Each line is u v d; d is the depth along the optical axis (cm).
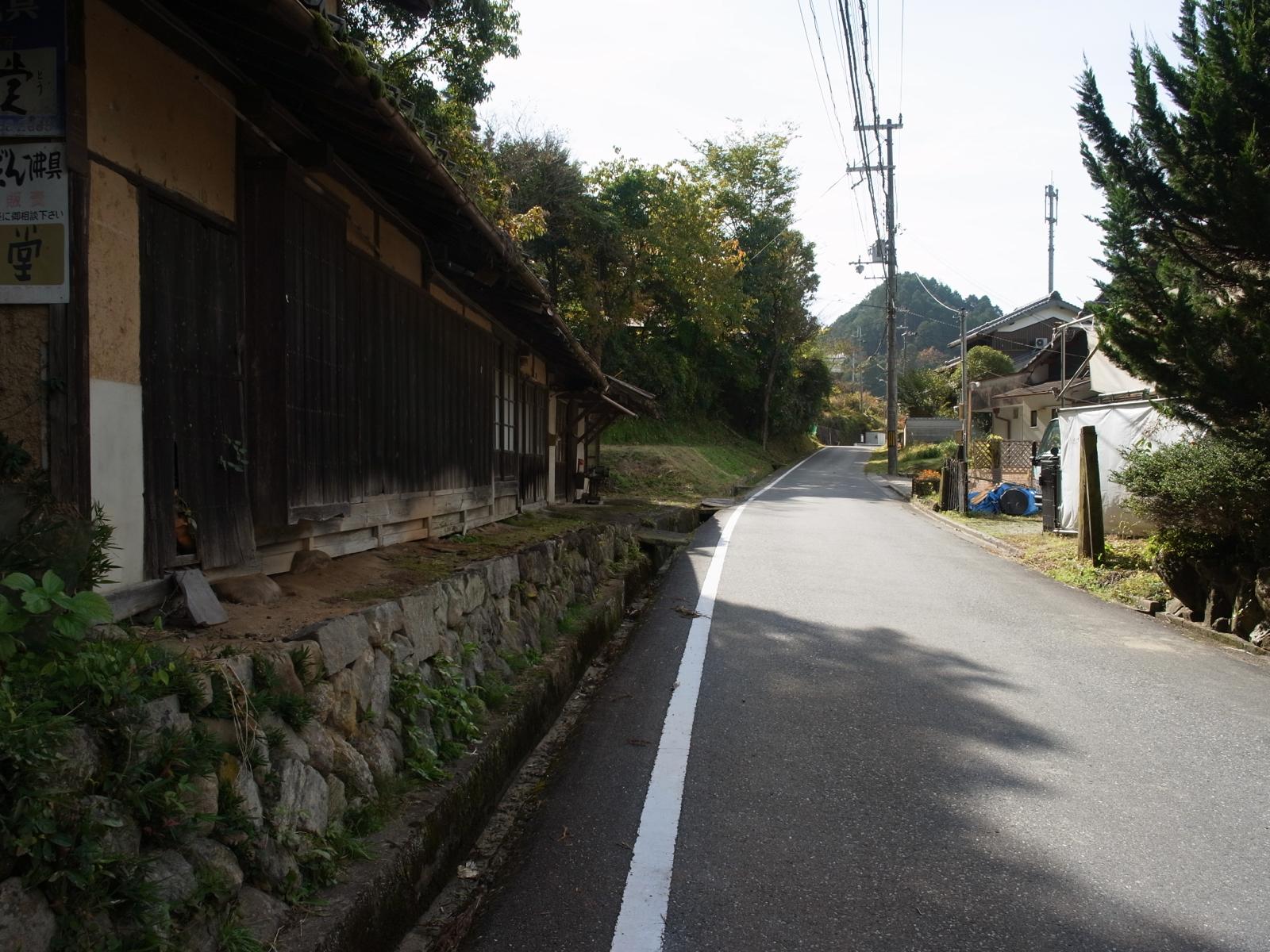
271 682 306
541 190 2575
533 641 636
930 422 4791
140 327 355
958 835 395
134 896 210
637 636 801
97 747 221
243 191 438
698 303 3319
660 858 375
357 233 564
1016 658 707
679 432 3647
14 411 310
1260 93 731
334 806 316
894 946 308
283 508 446
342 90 389
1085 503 1154
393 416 634
